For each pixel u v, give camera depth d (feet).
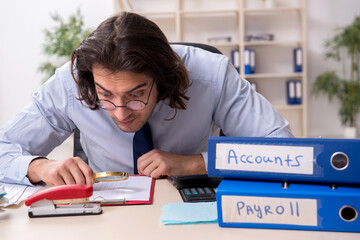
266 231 2.32
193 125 4.31
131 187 3.34
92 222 2.59
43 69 16.65
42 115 4.24
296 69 16.46
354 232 2.25
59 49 15.66
